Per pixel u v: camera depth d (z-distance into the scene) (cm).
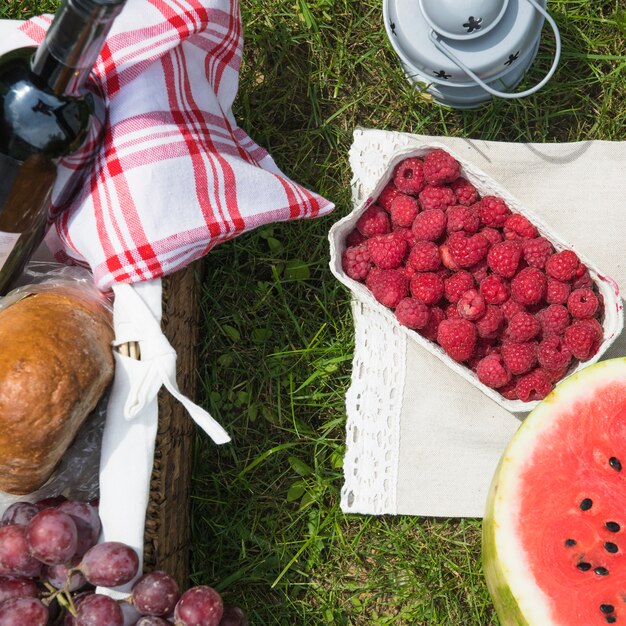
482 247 73
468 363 75
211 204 69
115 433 67
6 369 63
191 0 68
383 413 78
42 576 67
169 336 71
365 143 79
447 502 78
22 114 62
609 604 66
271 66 81
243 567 79
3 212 64
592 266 73
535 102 81
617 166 78
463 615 79
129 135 68
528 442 67
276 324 81
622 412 67
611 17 81
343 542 79
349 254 75
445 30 73
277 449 79
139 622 66
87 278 70
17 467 64
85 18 57
